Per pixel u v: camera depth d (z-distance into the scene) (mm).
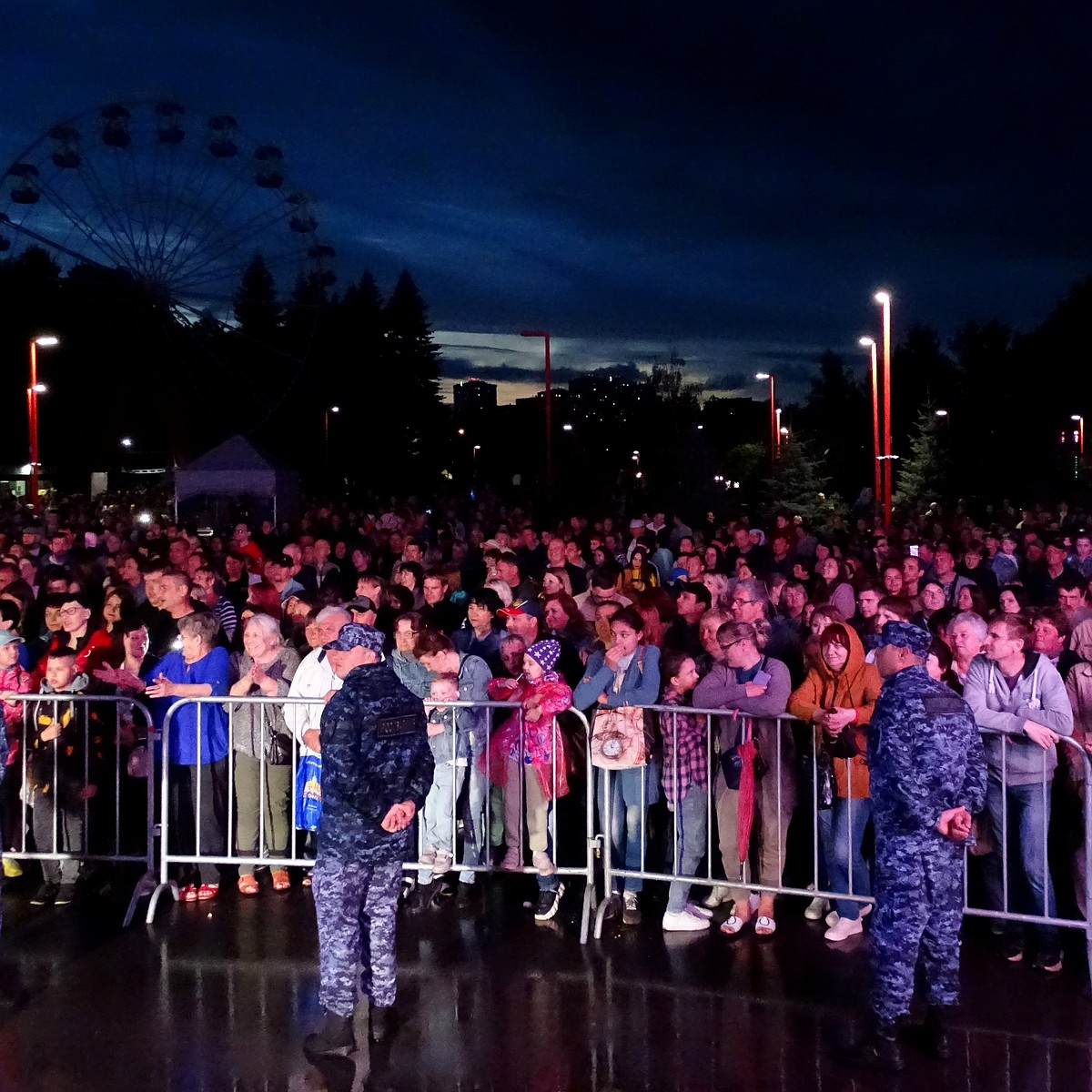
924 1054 4910
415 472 78812
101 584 11984
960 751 4738
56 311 61406
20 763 6953
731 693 6234
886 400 23812
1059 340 58656
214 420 66062
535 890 6984
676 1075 4750
